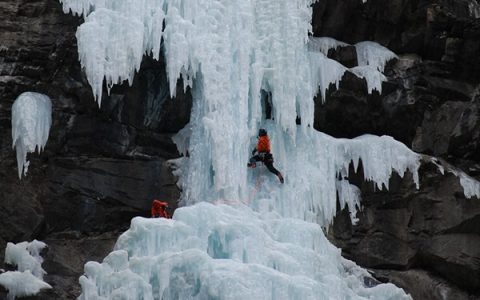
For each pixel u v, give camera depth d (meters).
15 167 55.84
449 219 60.56
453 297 59.88
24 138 55.25
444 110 64.31
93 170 56.94
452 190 60.91
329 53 63.38
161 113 58.84
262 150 57.50
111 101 57.53
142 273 48.41
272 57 59.28
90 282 49.16
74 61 56.66
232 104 58.00
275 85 58.88
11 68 57.03
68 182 56.34
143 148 58.62
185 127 59.53
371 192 61.50
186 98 59.03
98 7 56.00
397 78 63.94
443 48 65.50
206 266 47.75
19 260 52.78
